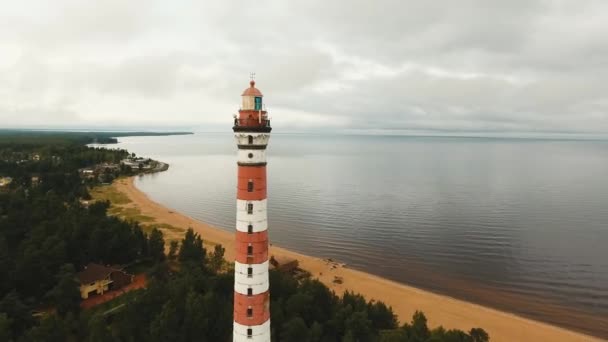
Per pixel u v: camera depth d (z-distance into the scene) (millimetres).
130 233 108500
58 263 90500
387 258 128625
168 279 89812
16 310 69125
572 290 105125
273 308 68875
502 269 119188
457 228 160750
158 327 63281
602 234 152625
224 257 124625
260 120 44156
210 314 68125
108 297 86688
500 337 81188
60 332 61375
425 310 92250
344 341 62031
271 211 191375
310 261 122312
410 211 190750
